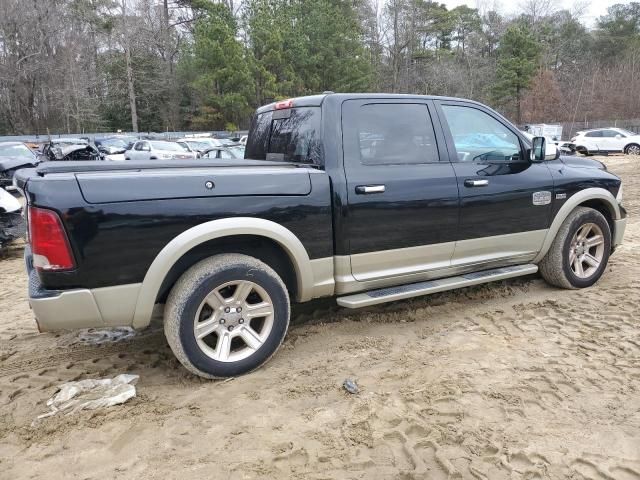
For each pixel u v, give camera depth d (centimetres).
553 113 5503
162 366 364
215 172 327
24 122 4425
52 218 280
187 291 315
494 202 430
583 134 2736
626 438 272
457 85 5638
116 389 322
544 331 409
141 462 260
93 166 330
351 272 378
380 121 388
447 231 410
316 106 380
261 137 452
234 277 328
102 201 290
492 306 466
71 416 298
